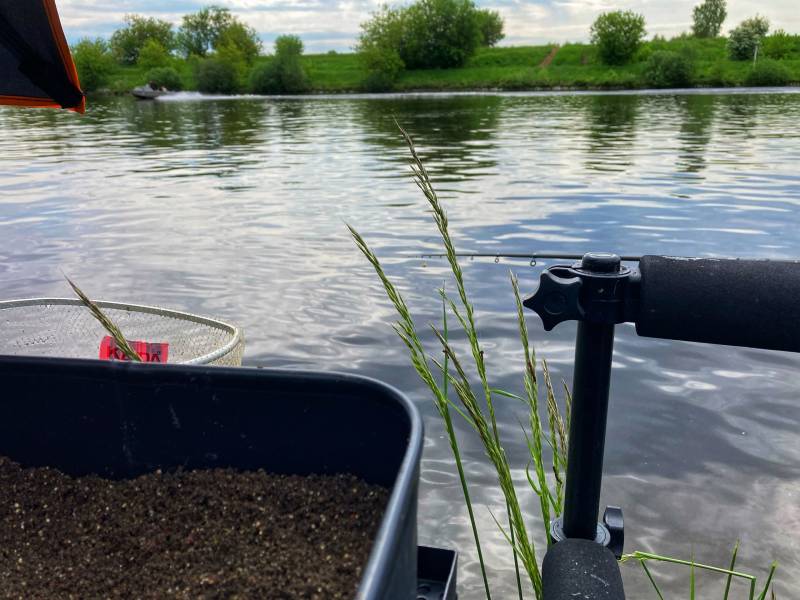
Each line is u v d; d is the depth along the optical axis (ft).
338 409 2.20
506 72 211.20
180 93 195.52
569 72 206.69
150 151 52.37
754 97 126.31
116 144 58.65
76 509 2.37
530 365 3.86
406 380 12.01
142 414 2.39
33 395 2.46
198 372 2.29
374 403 2.14
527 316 14.83
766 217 24.88
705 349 13.01
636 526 7.91
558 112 91.86
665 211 26.21
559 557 2.79
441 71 217.77
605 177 35.27
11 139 65.00
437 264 19.02
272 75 194.70
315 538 2.12
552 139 55.83
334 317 15.06
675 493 8.51
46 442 2.52
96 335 8.76
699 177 34.96
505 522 8.09
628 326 14.17
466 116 86.69
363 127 72.95
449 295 16.33
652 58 185.47
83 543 2.24
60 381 2.41
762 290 2.51
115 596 2.06
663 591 6.89
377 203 28.78
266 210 27.61
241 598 1.96
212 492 2.31
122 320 8.77
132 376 2.34
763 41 208.33
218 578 2.04
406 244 21.47
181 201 30.07
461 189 32.04
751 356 12.69
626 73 195.83
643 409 10.75
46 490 2.45
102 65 203.62
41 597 2.07
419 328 14.37
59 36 3.86
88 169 41.68
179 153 50.67
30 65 3.92
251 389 2.25
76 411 2.45
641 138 55.67
